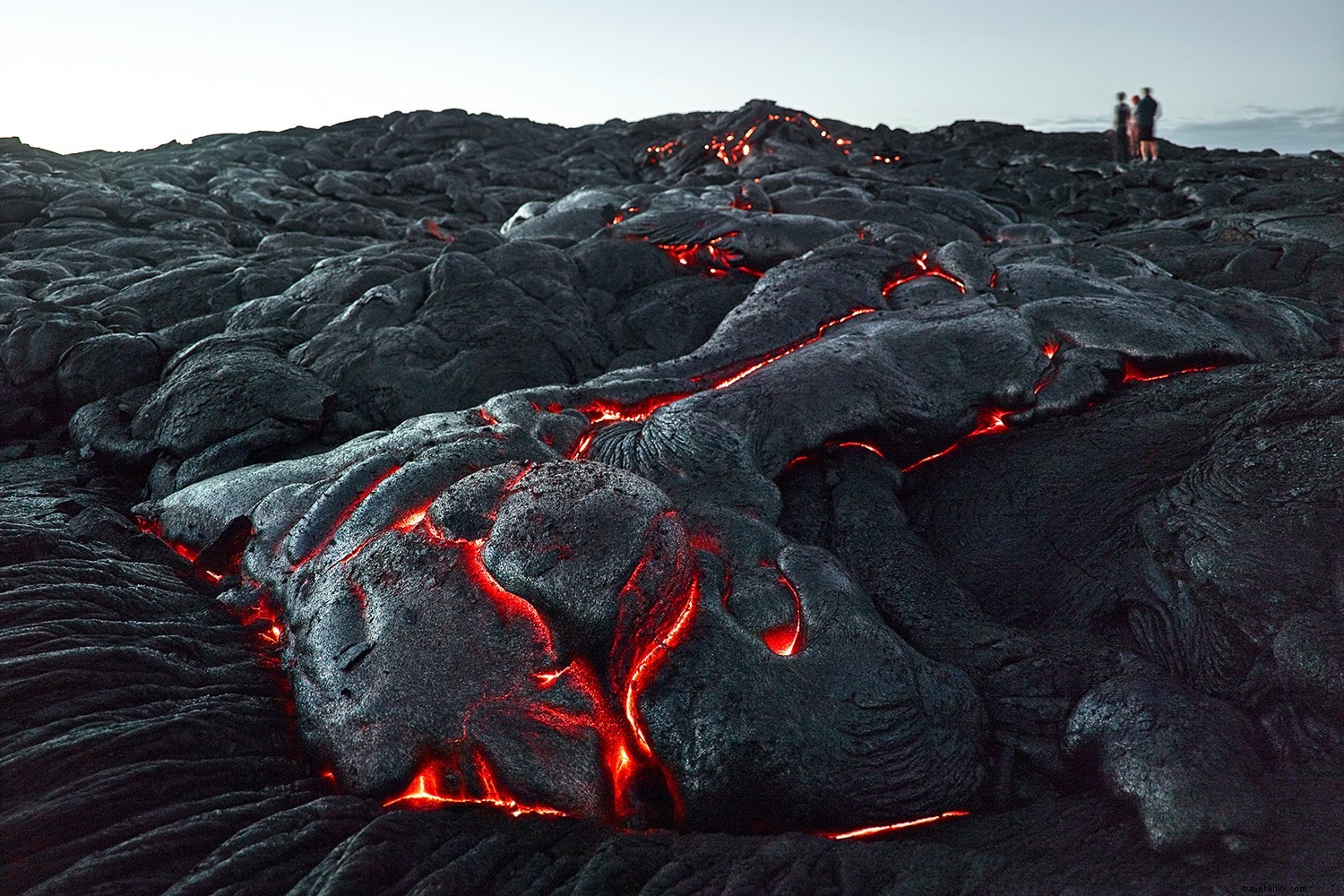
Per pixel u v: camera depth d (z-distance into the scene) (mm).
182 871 3721
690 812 4531
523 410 6992
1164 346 7598
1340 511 5191
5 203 14406
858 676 4930
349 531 5453
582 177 23062
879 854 4137
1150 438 6746
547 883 3869
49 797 3775
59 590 4906
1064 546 6340
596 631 4629
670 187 16219
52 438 8680
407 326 9148
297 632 5141
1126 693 4785
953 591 5984
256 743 4621
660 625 4836
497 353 9047
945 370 7438
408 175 21125
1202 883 3908
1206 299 8961
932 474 7387
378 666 4676
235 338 8922
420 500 5531
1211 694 5211
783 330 8523
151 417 7914
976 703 5152
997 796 4910
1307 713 4734
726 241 11000
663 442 6723
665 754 4586
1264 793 4266
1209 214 18156
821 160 20062
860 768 4645
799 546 5832
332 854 3857
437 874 3781
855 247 9766
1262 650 5109
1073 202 20859
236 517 6094
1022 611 6160
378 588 4996
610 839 4195
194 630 5129
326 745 4625
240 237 15336
